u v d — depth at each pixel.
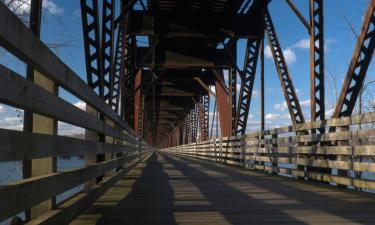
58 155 3.51
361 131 6.90
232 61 18.75
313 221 4.53
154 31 16.64
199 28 16.75
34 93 2.78
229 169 14.66
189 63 19.52
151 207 5.45
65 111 3.66
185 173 12.27
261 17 15.16
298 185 8.60
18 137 2.51
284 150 10.93
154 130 70.56
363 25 7.64
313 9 9.56
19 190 2.53
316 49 9.55
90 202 5.29
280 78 12.90
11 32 2.36
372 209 5.39
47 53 3.07
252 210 5.27
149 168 15.12
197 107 39.03
